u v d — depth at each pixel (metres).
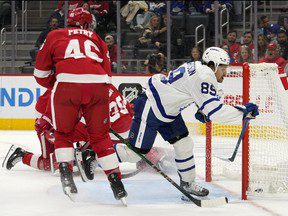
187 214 7.06
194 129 15.62
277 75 8.25
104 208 7.38
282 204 7.65
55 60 7.60
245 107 7.40
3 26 21.48
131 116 9.98
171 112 7.70
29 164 10.19
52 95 7.55
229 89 11.65
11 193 8.36
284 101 8.28
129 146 7.80
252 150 8.28
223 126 11.44
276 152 8.23
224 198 7.44
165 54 18.25
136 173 9.39
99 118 7.60
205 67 7.42
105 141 7.64
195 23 19.00
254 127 8.32
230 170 9.74
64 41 7.62
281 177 8.16
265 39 17.30
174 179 9.56
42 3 21.97
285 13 19.08
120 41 17.64
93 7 19.17
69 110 7.52
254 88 8.31
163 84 7.67
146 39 18.45
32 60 19.36
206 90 7.34
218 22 19.64
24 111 17.36
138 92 16.48
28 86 17.33
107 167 7.56
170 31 17.70
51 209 7.32
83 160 8.27
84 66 7.50
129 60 18.02
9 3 21.34
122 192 7.49
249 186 8.00
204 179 9.59
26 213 7.10
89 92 7.48
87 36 7.75
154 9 19.73
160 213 7.11
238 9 19.98
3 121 17.44
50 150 9.97
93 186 8.91
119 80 16.53
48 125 9.86
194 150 12.71
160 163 9.94
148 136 7.79
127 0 20.25
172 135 7.88
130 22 19.59
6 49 20.31
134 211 7.22
